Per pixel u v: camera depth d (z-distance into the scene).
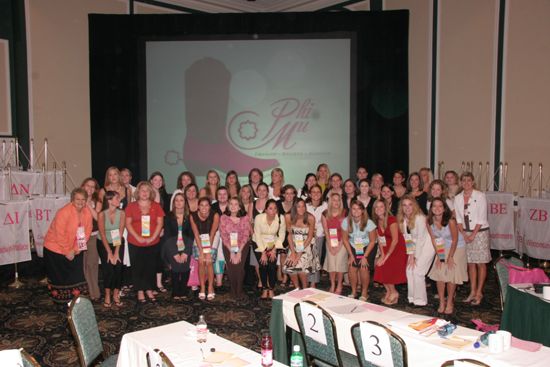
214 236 6.20
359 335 3.27
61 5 9.27
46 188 8.09
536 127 7.79
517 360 2.93
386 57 9.10
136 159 9.59
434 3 8.94
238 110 9.63
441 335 3.33
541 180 7.64
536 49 7.74
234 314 5.63
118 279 5.92
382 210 5.80
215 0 10.73
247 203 6.44
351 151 9.45
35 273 7.57
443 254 5.48
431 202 5.58
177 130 9.64
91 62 9.21
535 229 6.96
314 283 6.48
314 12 9.29
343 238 6.11
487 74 8.31
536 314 3.92
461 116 8.70
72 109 9.52
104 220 5.86
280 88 9.57
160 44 9.52
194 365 2.95
